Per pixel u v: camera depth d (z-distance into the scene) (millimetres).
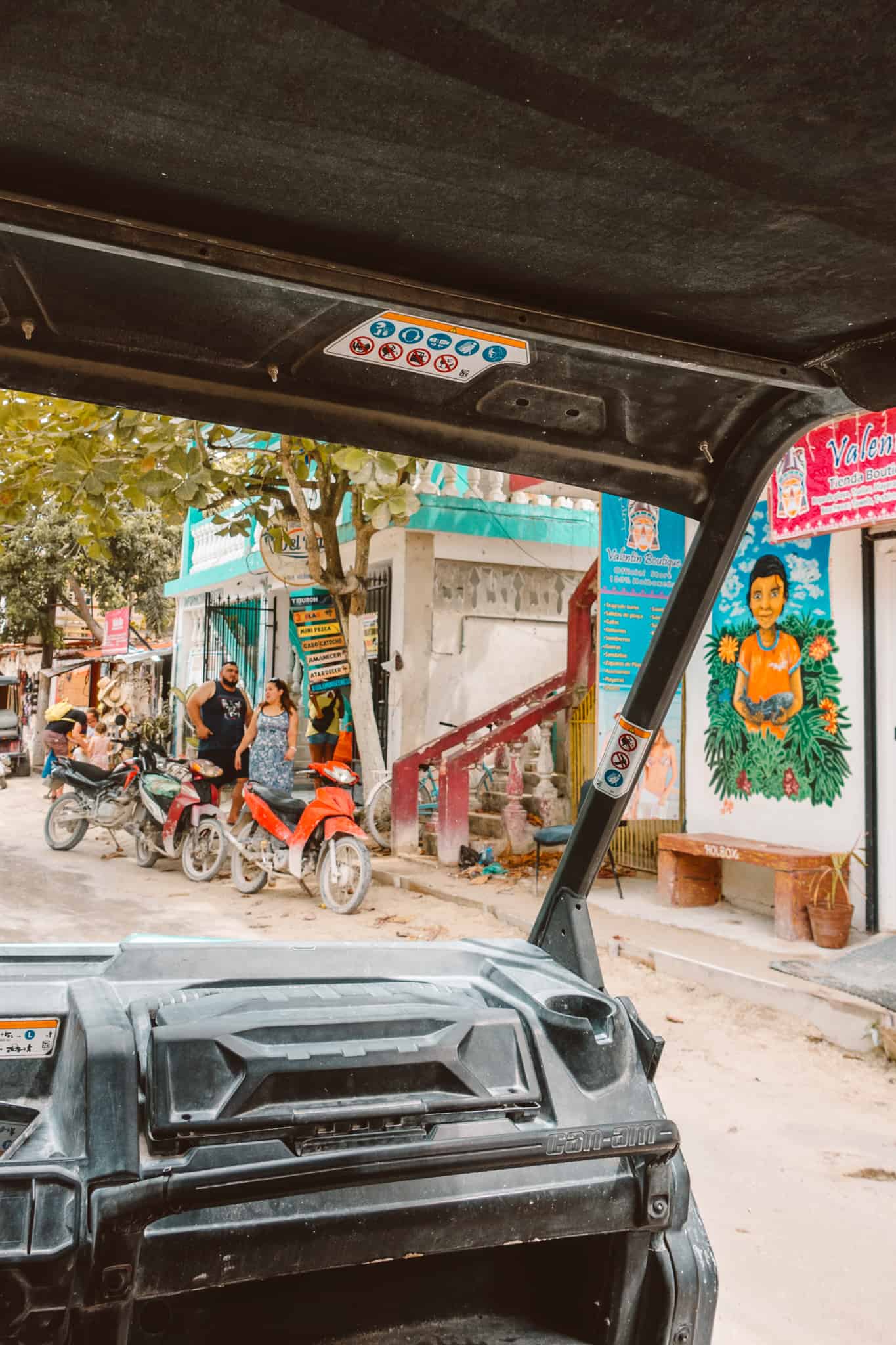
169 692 21750
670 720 8578
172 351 2004
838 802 7449
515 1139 1839
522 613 13250
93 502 7676
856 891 7238
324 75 1356
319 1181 1695
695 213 1696
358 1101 1846
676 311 2047
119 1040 1793
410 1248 1767
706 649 8602
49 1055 1991
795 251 1817
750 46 1288
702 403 2408
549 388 2289
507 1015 2072
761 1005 6223
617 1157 1918
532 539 13000
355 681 11695
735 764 8305
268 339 2014
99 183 1629
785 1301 3295
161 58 1329
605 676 8273
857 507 7004
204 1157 1687
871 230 1740
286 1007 2025
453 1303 2145
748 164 1552
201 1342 1934
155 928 8078
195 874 10133
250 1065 1790
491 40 1281
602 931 7535
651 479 2559
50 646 26484
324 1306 2047
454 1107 1886
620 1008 2174
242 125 1467
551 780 11312
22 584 25641
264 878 9391
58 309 1881
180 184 1624
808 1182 4133
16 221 1622
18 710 27953
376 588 13391
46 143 1523
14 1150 1730
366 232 1771
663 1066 5355
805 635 7738
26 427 7473
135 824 10961
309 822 8836
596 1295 2066
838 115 1426
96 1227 1562
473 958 2512
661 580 8445
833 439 7148
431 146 1512
